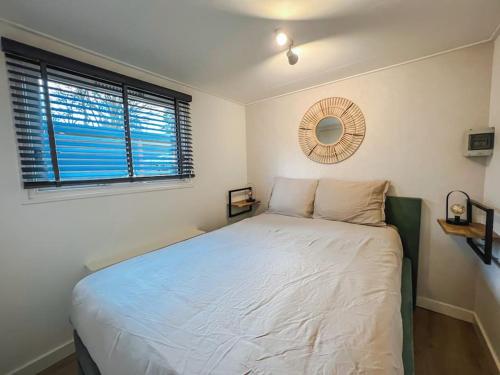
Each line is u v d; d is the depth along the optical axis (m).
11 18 1.20
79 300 1.00
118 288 1.01
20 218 1.30
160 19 1.24
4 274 1.27
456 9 1.20
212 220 2.60
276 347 0.65
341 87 2.17
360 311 0.80
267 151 2.81
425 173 1.83
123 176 1.79
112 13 1.18
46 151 1.39
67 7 1.13
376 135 2.03
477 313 1.64
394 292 0.95
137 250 1.82
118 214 1.75
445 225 1.56
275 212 2.46
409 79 1.84
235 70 1.92
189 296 0.93
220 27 1.33
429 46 1.59
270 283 1.02
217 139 2.62
